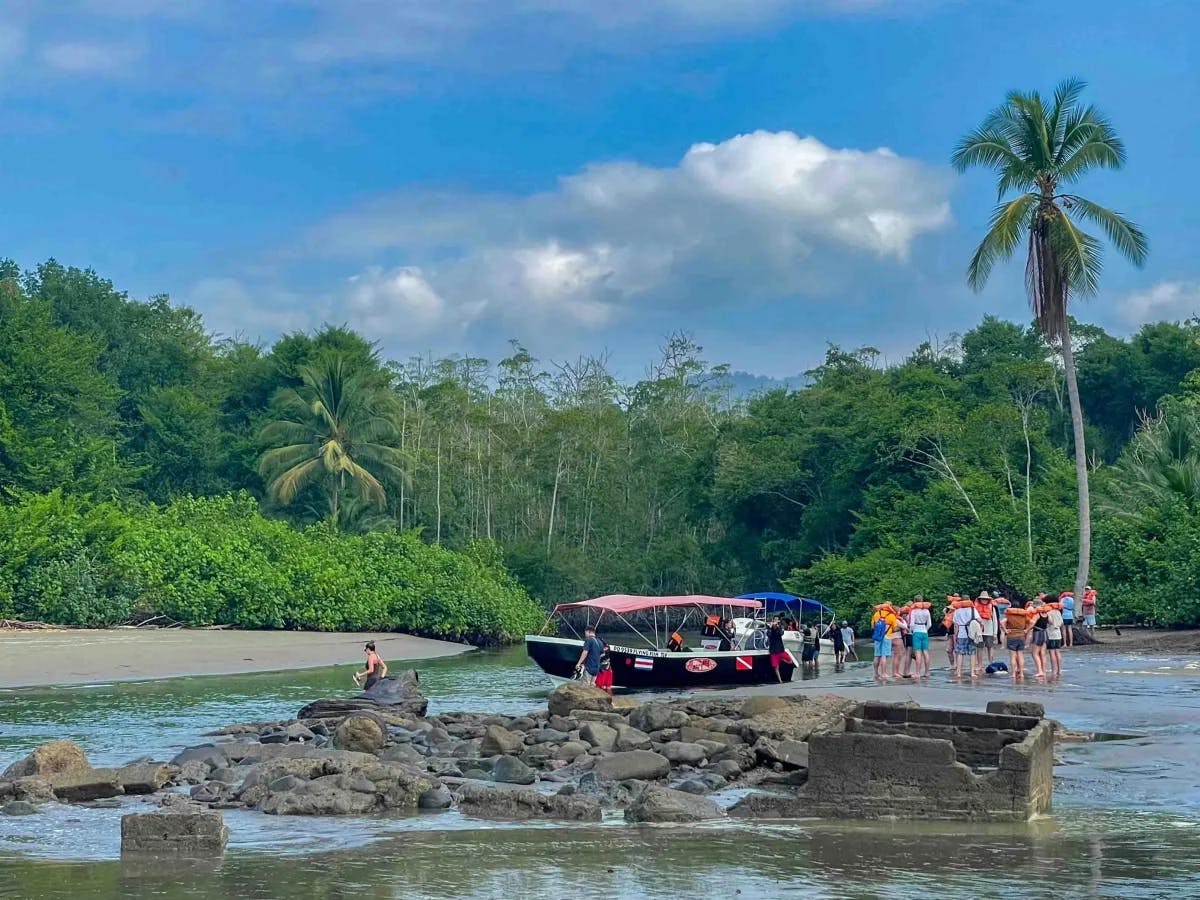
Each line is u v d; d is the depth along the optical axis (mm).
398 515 79625
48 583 45344
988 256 41750
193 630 47812
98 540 48438
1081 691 25609
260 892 9977
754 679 33031
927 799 12938
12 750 20188
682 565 78188
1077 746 17875
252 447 76000
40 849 12125
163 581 48562
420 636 56844
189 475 75812
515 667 42094
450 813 14141
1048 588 48812
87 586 46031
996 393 64438
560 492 83188
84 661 36281
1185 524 44688
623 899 9594
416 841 12258
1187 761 16547
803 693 26578
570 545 81938
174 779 16562
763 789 15625
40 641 40281
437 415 84250
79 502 53656
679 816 13281
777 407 73312
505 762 16578
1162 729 19672
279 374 79875
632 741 18453
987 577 50656
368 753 18219
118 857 11609
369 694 25906
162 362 81625
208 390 82188
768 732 18484
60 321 80312
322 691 30953
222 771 16625
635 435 87250
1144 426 61656
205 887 10188
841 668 38688
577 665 30969
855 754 13234
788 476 66438
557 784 16328
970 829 12383
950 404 62812
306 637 48625
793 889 9812
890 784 13078
